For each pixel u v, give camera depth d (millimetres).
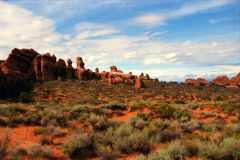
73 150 4688
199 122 9094
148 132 6148
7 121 7789
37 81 59344
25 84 46125
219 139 5309
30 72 64750
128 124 7688
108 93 52250
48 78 68562
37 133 6812
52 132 6930
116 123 8375
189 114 11203
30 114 9531
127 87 71625
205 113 13328
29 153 4449
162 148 4766
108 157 4406
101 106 15531
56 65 78375
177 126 7547
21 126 7902
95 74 100812
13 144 5242
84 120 9781
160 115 11586
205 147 4383
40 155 4332
